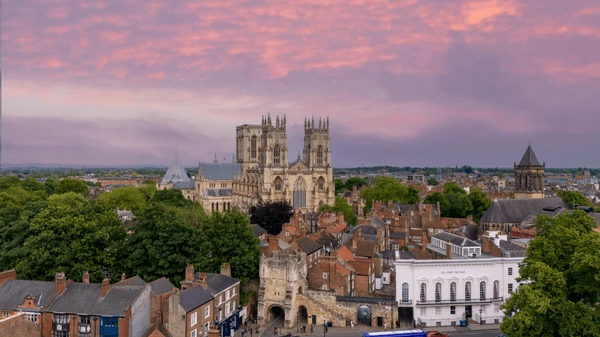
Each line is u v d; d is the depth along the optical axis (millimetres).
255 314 124562
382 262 139750
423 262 115312
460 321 114438
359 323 115000
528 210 192375
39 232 114000
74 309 88812
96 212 127625
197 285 100875
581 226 103125
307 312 116438
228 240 121375
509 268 118750
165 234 113562
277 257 115438
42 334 89312
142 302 91875
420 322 114250
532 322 75812
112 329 87188
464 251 125250
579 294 83312
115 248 119375
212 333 78062
